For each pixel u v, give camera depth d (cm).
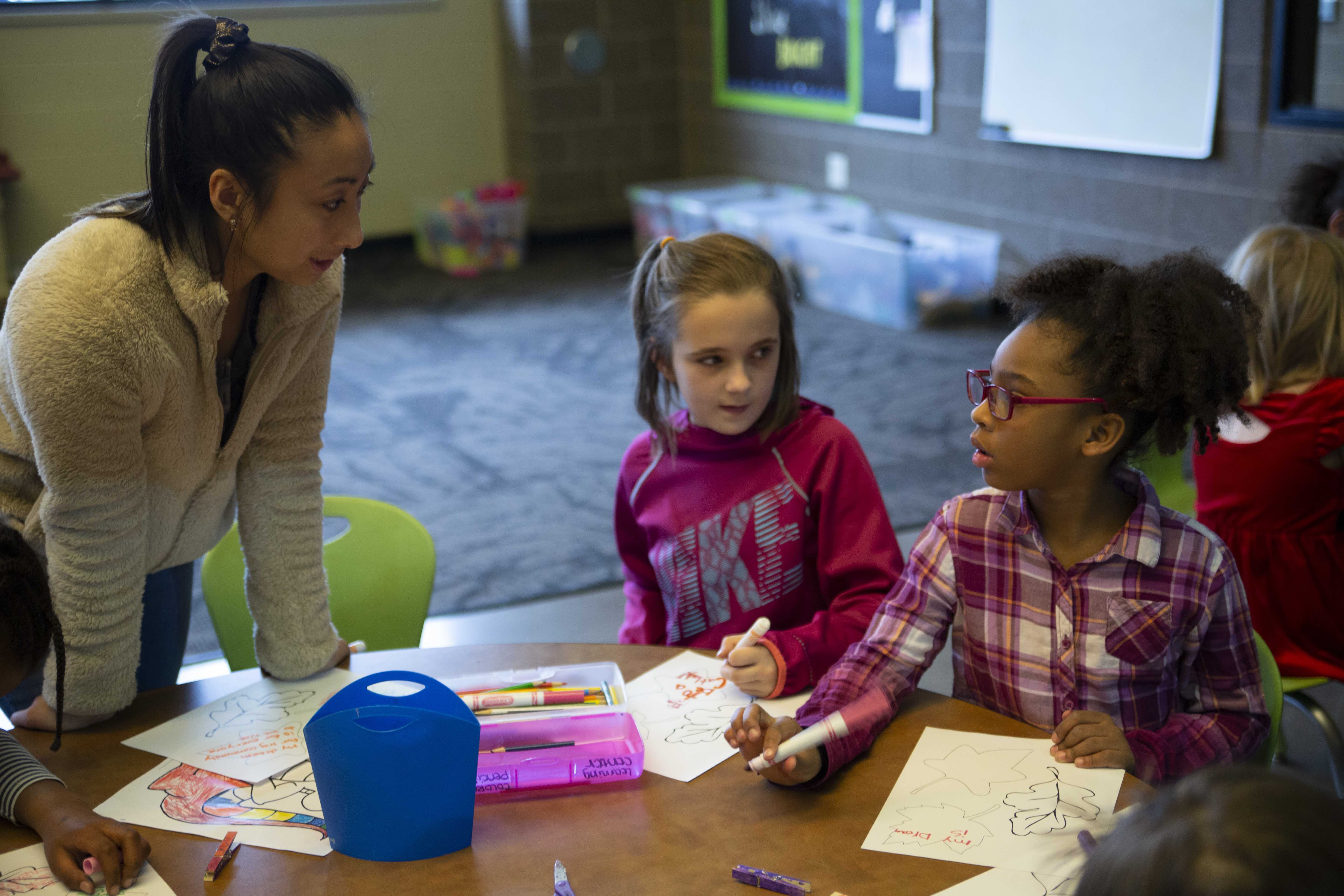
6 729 173
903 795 96
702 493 146
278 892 87
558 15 643
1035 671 114
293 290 113
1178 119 392
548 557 295
